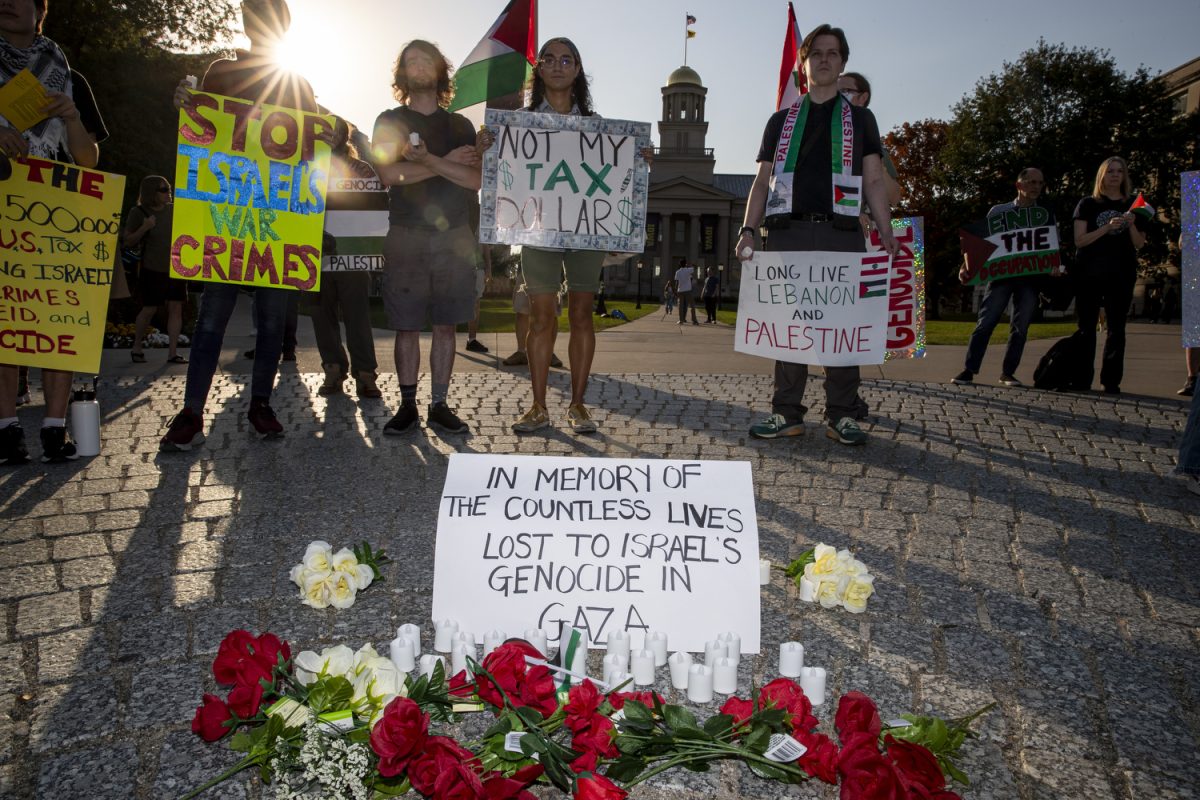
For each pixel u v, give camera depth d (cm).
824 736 175
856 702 175
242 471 441
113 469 443
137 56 2383
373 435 532
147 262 904
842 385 528
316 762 167
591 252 532
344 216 612
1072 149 3947
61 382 453
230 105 466
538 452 492
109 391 695
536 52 588
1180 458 427
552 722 184
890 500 406
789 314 517
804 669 221
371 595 287
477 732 210
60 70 440
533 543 259
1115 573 320
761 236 545
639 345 1276
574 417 549
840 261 510
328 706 183
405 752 163
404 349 534
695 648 251
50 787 188
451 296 530
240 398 666
